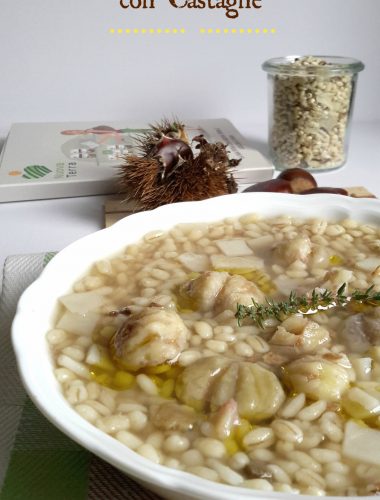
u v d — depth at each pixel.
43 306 0.20
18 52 0.43
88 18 0.42
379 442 0.16
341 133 0.37
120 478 0.17
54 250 0.29
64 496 0.17
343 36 0.45
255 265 0.23
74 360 0.19
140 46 0.43
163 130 0.32
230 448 0.16
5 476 0.17
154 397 0.18
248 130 0.46
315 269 0.23
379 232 0.26
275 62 0.38
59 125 0.43
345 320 0.20
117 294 0.22
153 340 0.18
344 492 0.15
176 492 0.14
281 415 0.17
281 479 0.16
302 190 0.33
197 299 0.21
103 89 0.45
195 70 0.45
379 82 0.47
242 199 0.27
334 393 0.17
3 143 0.43
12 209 0.33
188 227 0.26
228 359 0.18
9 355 0.22
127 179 0.31
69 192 0.34
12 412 0.19
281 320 0.20
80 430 0.15
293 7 0.43
